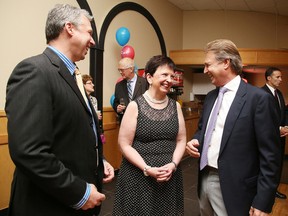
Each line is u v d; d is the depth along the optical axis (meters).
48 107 0.92
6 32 2.65
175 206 1.53
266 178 1.25
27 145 0.85
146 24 4.98
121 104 3.31
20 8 2.77
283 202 3.13
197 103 6.68
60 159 0.99
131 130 1.51
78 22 1.07
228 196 1.33
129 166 1.51
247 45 6.37
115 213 1.54
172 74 1.53
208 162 1.44
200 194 1.55
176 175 1.56
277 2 5.68
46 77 0.94
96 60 3.73
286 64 5.49
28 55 2.87
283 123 3.21
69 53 1.09
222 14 6.35
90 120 1.10
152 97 1.56
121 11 4.25
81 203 0.96
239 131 1.33
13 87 0.91
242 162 1.33
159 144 1.51
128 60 3.34
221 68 1.38
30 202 0.97
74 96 1.03
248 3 5.80
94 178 1.14
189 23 6.48
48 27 1.07
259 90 1.35
